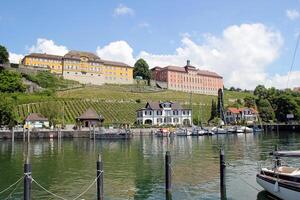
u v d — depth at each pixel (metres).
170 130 113.12
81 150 68.62
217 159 52.19
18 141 95.50
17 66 193.38
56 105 135.25
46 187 34.25
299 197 25.20
